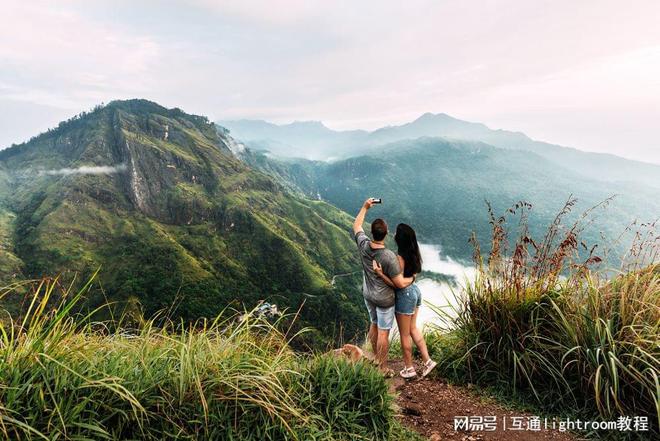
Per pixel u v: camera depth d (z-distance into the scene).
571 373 3.77
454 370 4.30
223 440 2.31
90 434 2.02
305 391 2.88
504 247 4.32
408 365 4.35
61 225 178.88
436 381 4.33
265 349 3.15
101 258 163.62
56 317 2.21
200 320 2.93
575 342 3.67
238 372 2.60
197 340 2.70
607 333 3.46
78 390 2.13
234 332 2.84
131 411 2.16
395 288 4.18
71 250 163.38
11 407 1.91
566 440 3.31
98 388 2.17
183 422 2.31
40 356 2.12
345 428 2.81
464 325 4.62
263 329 3.22
